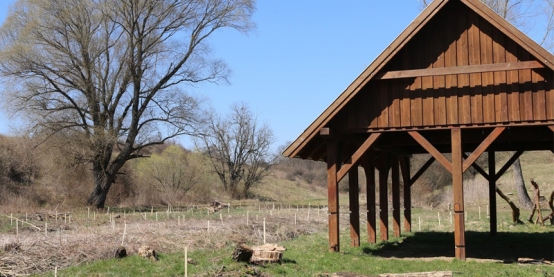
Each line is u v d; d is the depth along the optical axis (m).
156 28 40.44
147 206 43.97
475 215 31.72
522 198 36.28
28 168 44.16
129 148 41.00
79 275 12.52
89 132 39.53
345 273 12.28
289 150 15.62
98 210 37.84
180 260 14.28
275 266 13.56
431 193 43.78
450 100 14.99
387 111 15.44
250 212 33.41
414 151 22.45
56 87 38.31
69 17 37.56
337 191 16.05
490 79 14.75
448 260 15.52
